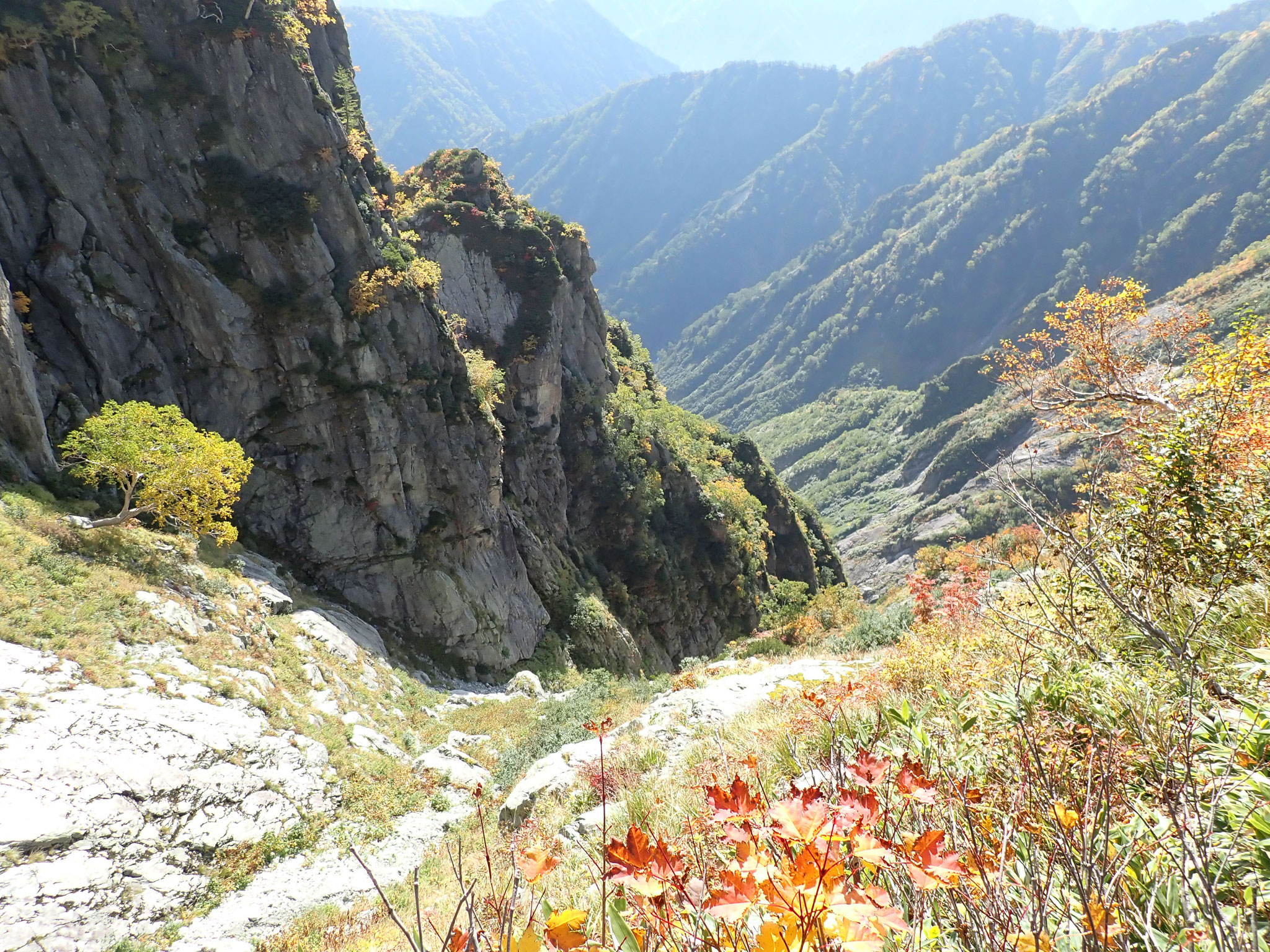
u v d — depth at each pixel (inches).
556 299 1812.3
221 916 426.3
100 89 936.9
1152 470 183.8
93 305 912.3
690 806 190.4
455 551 1212.5
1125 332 416.8
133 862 421.1
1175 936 57.4
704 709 397.7
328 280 1061.8
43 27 904.3
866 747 120.6
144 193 954.1
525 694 1121.4
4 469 703.7
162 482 692.1
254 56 1038.4
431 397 1175.0
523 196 1957.4
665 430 2600.9
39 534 621.6
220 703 583.2
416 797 625.0
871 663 406.0
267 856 487.2
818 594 2101.4
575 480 1841.8
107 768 452.8
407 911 384.8
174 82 983.6
